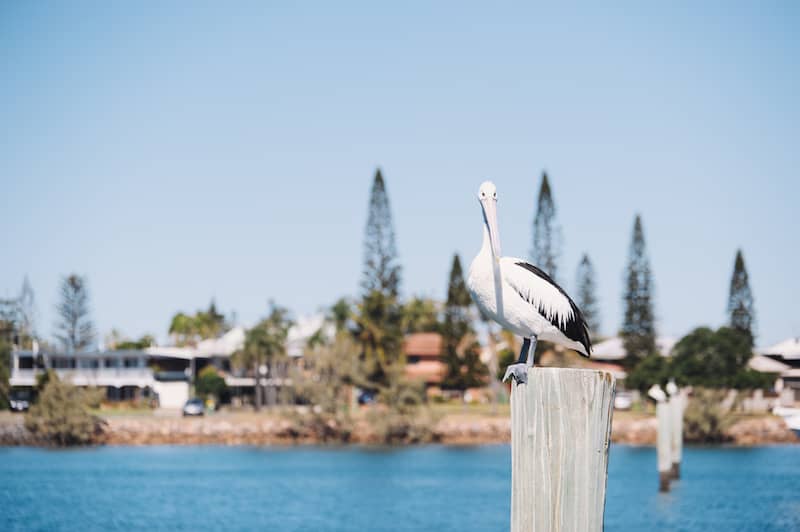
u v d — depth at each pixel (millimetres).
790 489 50750
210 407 95688
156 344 123750
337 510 43812
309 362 88125
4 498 47781
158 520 40750
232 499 47781
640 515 41531
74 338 102500
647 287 97125
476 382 95250
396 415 84250
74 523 39812
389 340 93688
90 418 81062
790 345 100500
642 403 96000
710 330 87125
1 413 87000
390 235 95375
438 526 38750
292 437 84688
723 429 81562
